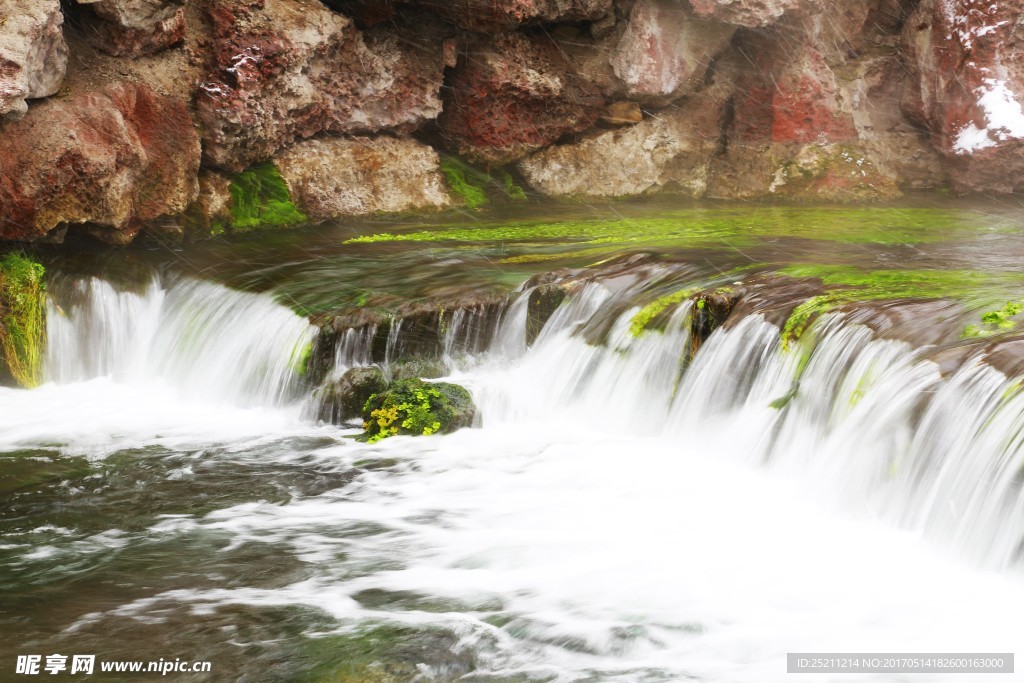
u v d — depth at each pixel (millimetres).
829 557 6609
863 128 17234
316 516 7434
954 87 16516
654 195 17391
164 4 12453
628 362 9406
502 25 15133
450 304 10211
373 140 15234
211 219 13336
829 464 7539
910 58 17250
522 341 10328
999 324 7664
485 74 15680
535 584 6328
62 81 11586
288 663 5418
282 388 9898
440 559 6699
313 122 14523
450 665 5418
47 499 7734
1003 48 15984
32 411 9914
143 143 12391
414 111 15445
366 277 11234
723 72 17422
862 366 7758
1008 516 6180
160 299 11523
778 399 8234
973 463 6531
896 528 6910
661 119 17281
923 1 16891
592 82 16672
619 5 16406
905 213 15164
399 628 5789
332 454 8727
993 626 5680
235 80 13312
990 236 12617
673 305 9398
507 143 16141
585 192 16969
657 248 11797
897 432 7148
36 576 6449
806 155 17031
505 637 5707
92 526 7250
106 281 11336
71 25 11984
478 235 13570
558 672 5363
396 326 10016
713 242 12266
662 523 7195
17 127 10953
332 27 14219
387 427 9133
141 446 8945
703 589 6230
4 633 5727
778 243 12086
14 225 11008
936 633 5637
